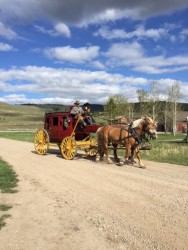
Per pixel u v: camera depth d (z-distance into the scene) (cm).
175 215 780
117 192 1002
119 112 7269
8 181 1205
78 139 1808
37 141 1970
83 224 750
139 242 643
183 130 9150
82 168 1438
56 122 1853
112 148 1616
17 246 641
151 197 936
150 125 1434
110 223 746
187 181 1141
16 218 800
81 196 976
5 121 16638
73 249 625
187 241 638
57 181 1195
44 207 887
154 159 1741
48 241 663
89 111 1811
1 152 2136
